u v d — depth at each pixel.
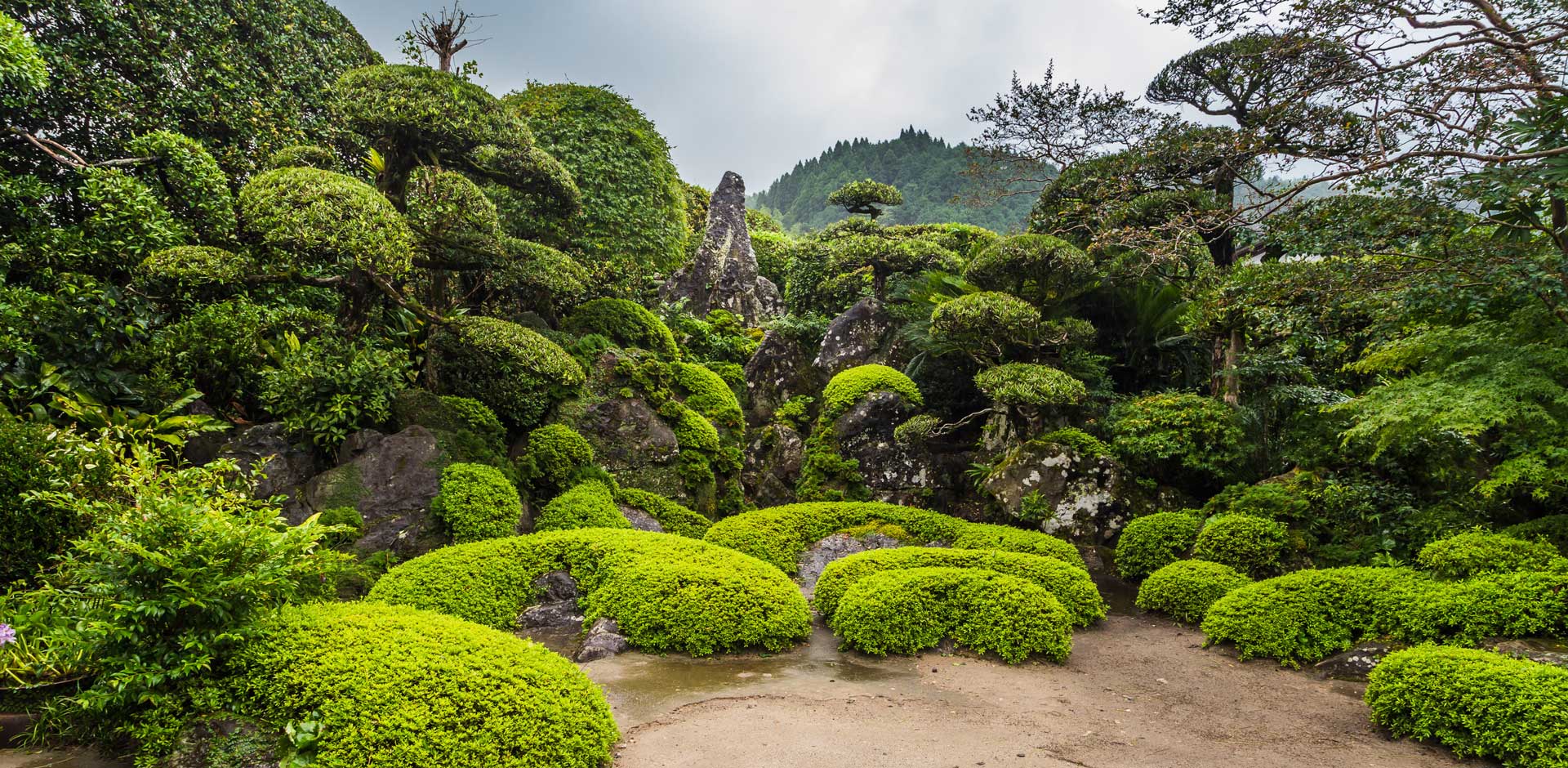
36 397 6.92
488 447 9.60
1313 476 9.75
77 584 4.38
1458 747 4.57
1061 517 10.89
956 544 9.59
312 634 4.44
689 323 15.82
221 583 4.07
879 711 5.27
